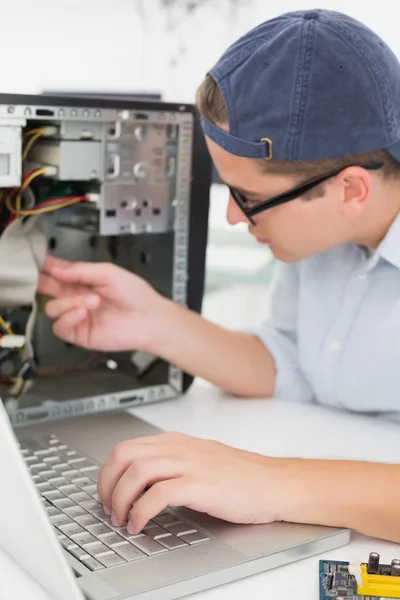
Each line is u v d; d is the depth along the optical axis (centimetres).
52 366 127
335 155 93
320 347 122
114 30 310
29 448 101
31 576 72
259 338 130
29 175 108
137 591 68
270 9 281
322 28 91
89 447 102
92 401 116
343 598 67
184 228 123
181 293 125
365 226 105
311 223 99
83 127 110
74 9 308
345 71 90
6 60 305
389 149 96
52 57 310
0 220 111
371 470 85
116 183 114
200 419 116
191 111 119
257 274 279
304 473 84
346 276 120
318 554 79
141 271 128
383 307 113
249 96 92
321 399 124
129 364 129
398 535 81
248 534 79
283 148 92
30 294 110
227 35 293
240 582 73
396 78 95
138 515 78
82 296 116
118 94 145
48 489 89
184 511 85
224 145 95
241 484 82
